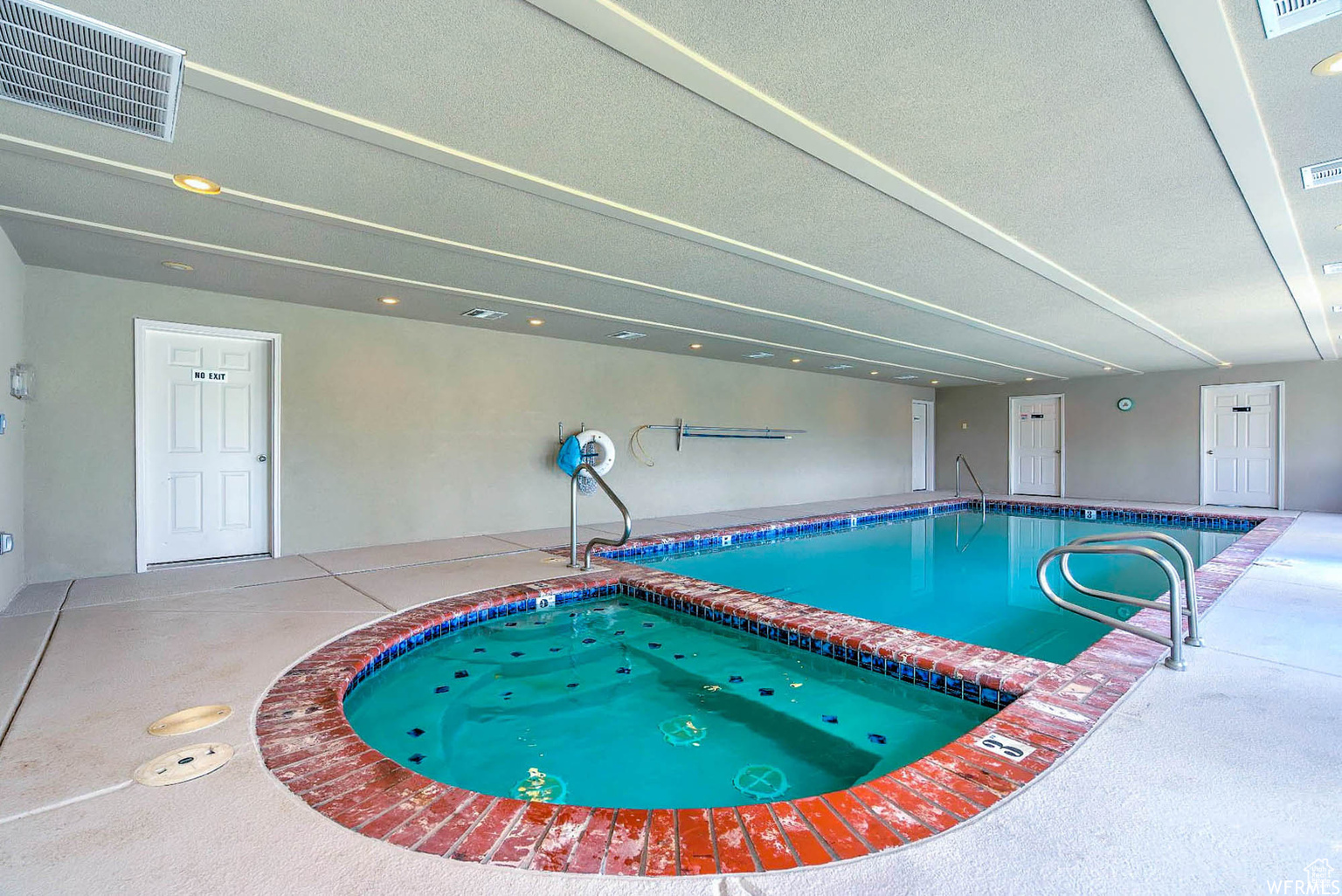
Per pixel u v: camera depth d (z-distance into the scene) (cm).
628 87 218
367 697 293
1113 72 209
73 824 160
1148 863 142
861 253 400
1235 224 349
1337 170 281
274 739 207
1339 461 846
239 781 181
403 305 545
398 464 596
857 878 137
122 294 459
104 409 452
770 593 516
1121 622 284
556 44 193
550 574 464
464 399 639
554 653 361
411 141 253
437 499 621
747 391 921
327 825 159
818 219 342
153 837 154
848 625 338
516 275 451
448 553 545
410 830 157
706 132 249
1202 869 140
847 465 1084
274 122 238
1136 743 199
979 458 1209
